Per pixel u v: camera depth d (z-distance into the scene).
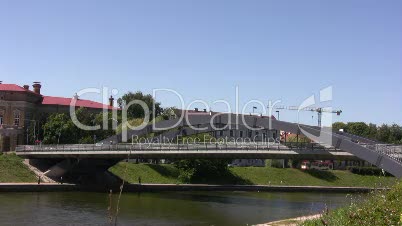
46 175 74.38
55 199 57.00
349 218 19.42
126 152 65.81
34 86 113.88
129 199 60.94
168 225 39.56
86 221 40.47
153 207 52.56
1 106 102.88
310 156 54.19
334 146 50.38
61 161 77.19
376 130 154.00
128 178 83.94
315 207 54.00
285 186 88.31
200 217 44.88
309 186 91.94
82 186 71.19
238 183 93.88
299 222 27.84
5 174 70.25
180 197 65.69
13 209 46.47
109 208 11.69
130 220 42.06
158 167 92.44
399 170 43.91
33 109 108.62
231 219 43.62
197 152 58.97
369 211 19.55
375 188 27.89
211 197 67.06
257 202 60.78
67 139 102.75
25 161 77.25
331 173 104.19
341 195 77.06
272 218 44.34
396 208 19.34
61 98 120.00
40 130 106.44
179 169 92.69
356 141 54.62
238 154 57.31
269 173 100.31
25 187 64.44
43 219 41.00
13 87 105.31
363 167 106.88
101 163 75.75
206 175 93.75
